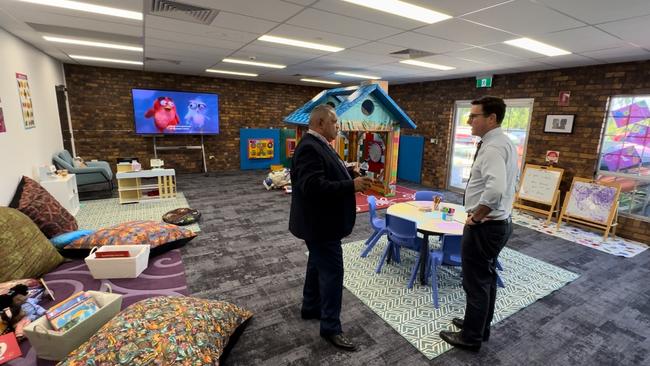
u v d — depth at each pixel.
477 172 1.94
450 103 6.98
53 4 2.91
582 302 2.80
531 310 2.66
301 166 1.86
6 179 3.42
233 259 3.37
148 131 7.44
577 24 2.89
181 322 1.73
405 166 8.13
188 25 3.52
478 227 1.95
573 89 4.93
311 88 9.70
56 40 4.33
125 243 3.10
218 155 8.63
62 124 6.41
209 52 5.04
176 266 3.09
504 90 5.91
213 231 4.15
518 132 5.82
